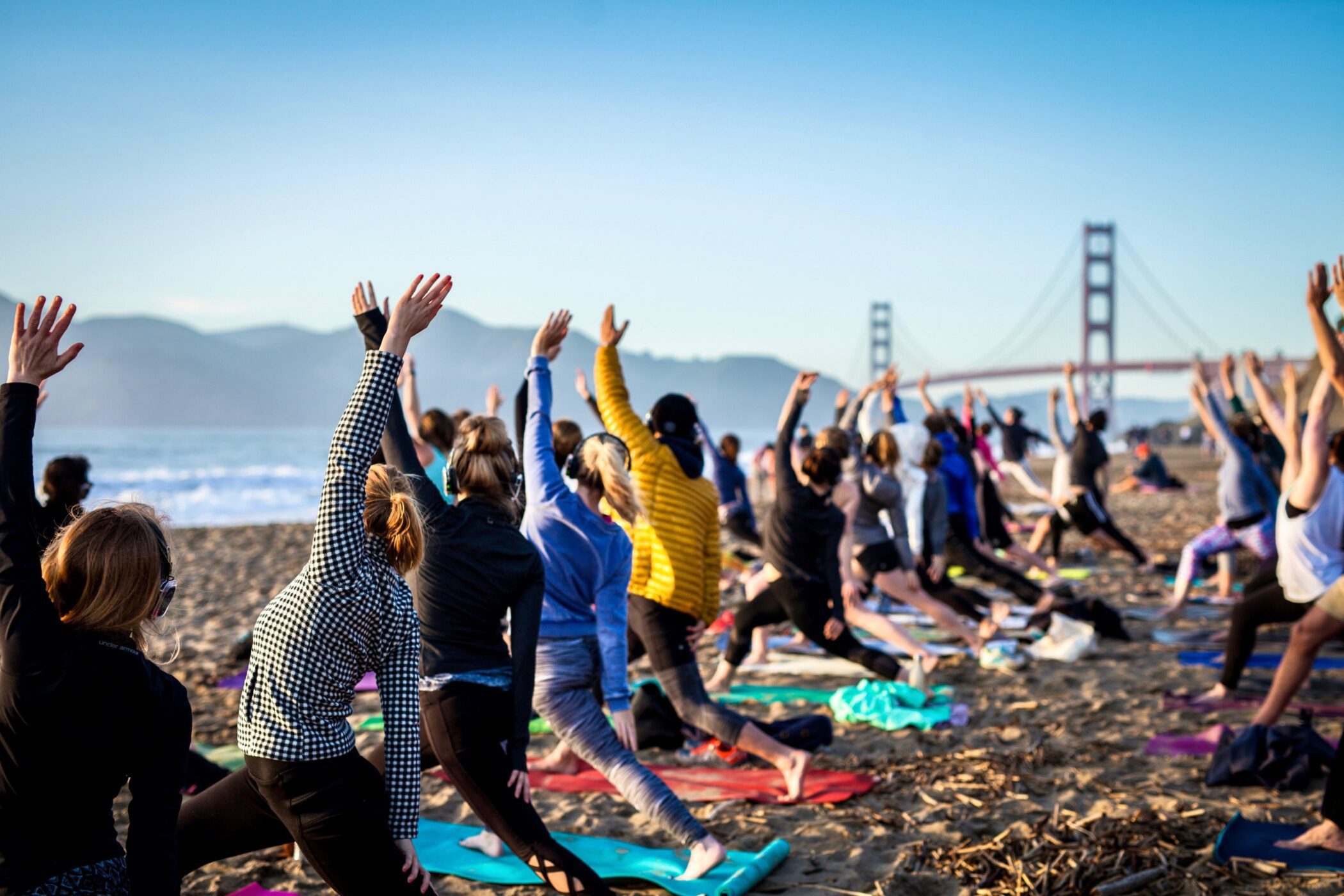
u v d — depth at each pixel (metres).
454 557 2.94
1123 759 4.91
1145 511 18.86
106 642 2.00
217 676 6.84
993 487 10.28
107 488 39.44
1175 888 3.46
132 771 2.01
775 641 8.05
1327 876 3.51
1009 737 5.30
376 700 6.36
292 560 13.87
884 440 6.76
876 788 4.51
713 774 4.76
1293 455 5.28
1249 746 4.55
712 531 4.23
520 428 3.89
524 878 3.55
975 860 3.70
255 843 2.63
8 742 1.88
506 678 2.96
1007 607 7.50
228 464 67.56
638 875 3.54
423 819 4.20
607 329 4.36
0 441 1.96
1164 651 7.43
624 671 3.50
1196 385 8.32
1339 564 5.10
